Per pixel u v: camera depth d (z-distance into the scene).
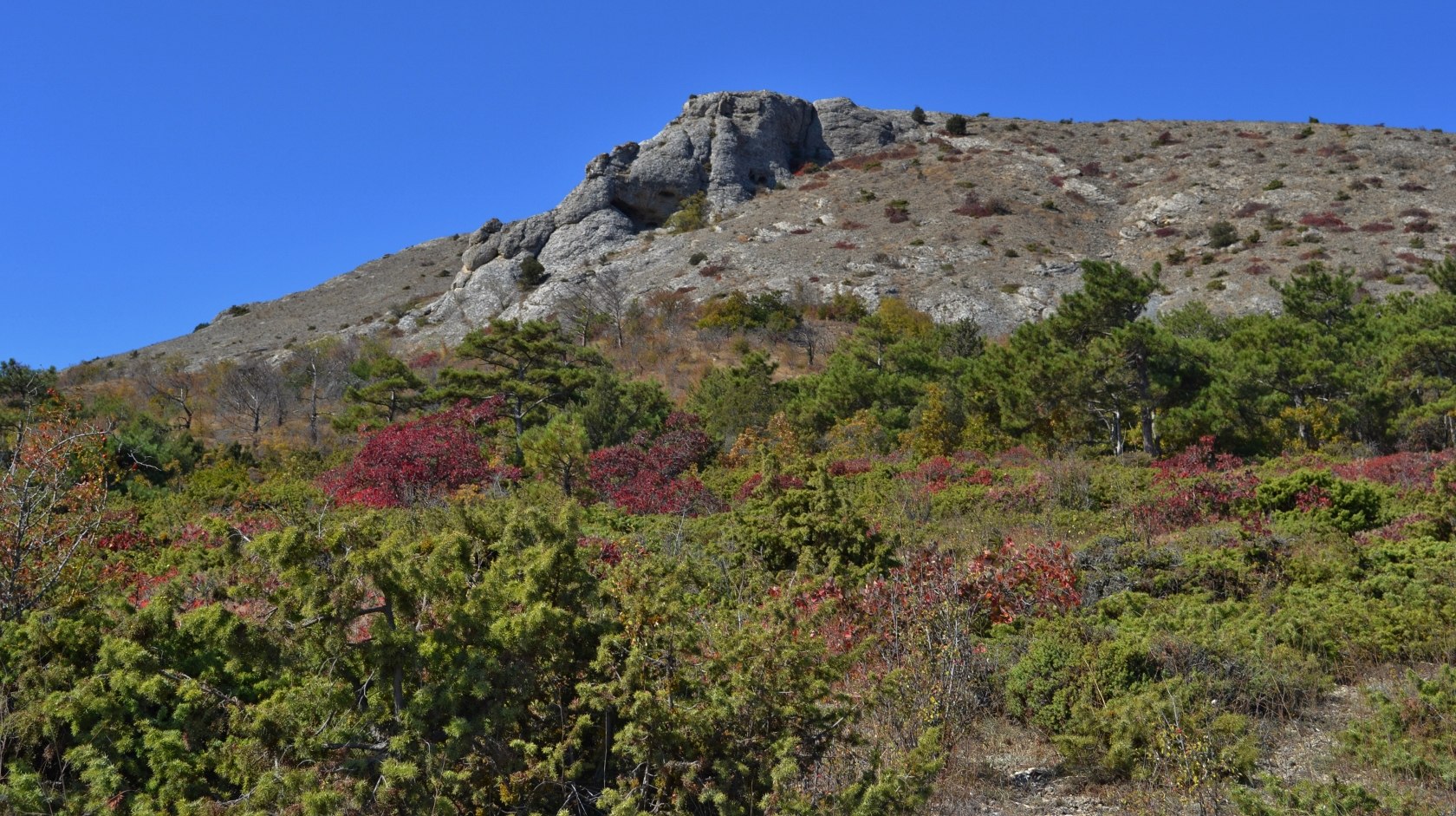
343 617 4.95
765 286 53.09
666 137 71.62
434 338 58.47
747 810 4.93
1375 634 7.96
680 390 39.91
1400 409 26.48
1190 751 5.70
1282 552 10.88
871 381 31.83
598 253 63.41
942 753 5.85
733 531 11.62
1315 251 50.44
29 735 5.38
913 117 83.25
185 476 25.72
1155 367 27.95
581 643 5.50
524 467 21.50
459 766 4.91
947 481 19.36
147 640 5.62
